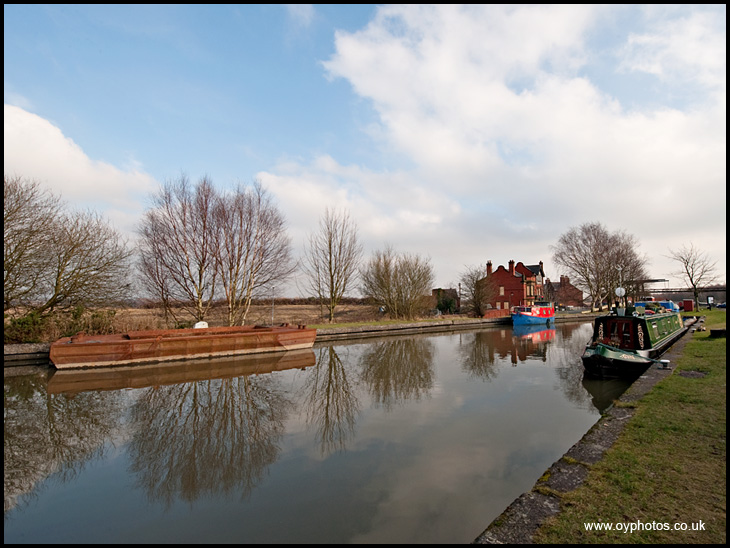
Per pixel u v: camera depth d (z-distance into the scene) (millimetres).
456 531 4387
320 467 6312
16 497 5523
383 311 37438
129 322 20266
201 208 22359
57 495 5574
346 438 7648
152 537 4488
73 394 11391
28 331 16578
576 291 70062
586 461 4988
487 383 12492
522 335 29312
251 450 7137
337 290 32594
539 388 11680
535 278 57438
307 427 8375
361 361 17156
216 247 22578
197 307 22266
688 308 41094
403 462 6414
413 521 4625
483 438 7461
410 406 9883
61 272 18297
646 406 7023
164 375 14031
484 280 42406
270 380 13297
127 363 15312
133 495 5535
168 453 7055
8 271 16469
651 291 59625
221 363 16281
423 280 37219
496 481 5629
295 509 5031
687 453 4891
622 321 13242
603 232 48500
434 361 17109
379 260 36500
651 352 12148
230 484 5809
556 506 4023
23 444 7516
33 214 17438
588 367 12609
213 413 9500
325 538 4352
